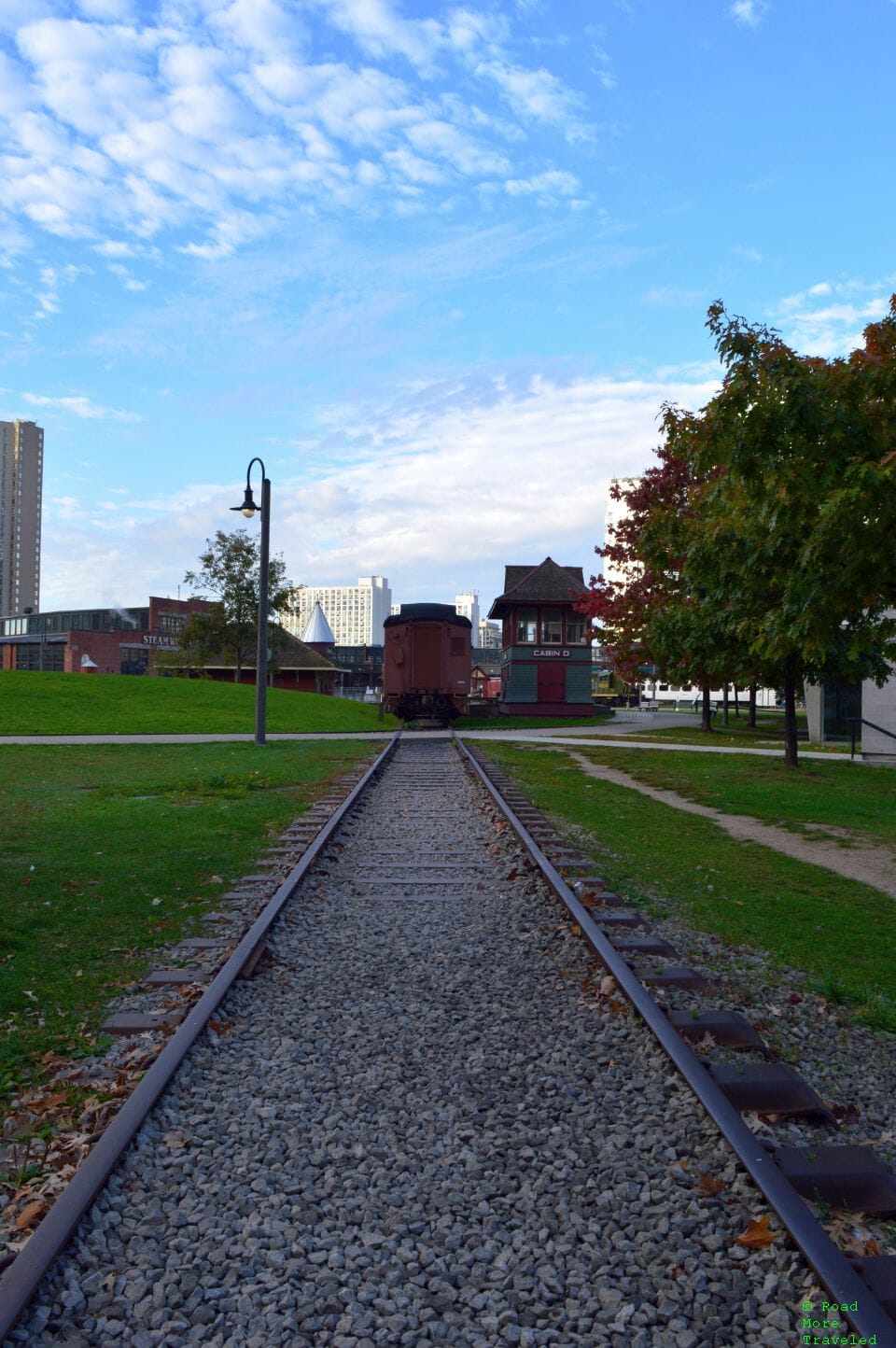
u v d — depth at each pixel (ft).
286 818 42.75
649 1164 12.83
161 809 44.19
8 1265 10.25
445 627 121.90
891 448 27.71
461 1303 10.03
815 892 31.50
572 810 48.70
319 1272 10.42
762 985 21.50
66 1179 12.02
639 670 123.85
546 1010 18.86
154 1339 9.42
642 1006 17.56
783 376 27.50
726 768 74.38
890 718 85.97
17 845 34.58
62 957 21.90
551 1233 11.27
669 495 112.88
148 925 24.71
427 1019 18.35
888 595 29.89
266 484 82.74
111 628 408.46
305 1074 15.74
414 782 58.23
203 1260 10.63
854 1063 17.63
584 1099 14.84
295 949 22.89
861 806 52.85
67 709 112.57
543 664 175.11
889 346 32.91
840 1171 12.44
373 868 32.42
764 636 32.27
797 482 28.09
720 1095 13.91
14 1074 15.70
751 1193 11.81
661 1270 10.52
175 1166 12.58
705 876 33.40
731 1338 9.54
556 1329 9.62
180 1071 15.34
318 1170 12.69
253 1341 9.40
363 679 341.00
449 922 25.58
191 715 114.11
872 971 23.12
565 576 176.45
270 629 202.49
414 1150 13.28
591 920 23.66
